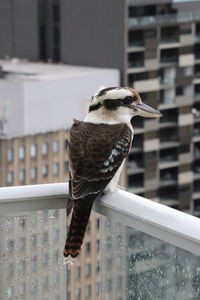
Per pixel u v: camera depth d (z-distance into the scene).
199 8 21.22
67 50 22.67
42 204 4.18
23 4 24.20
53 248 4.21
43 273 4.23
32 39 24.05
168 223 3.74
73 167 4.43
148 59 20.92
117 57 21.08
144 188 19.89
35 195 4.14
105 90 4.80
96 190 4.20
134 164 19.66
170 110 20.66
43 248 4.20
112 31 21.42
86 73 20.52
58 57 23.02
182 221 3.70
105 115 4.76
